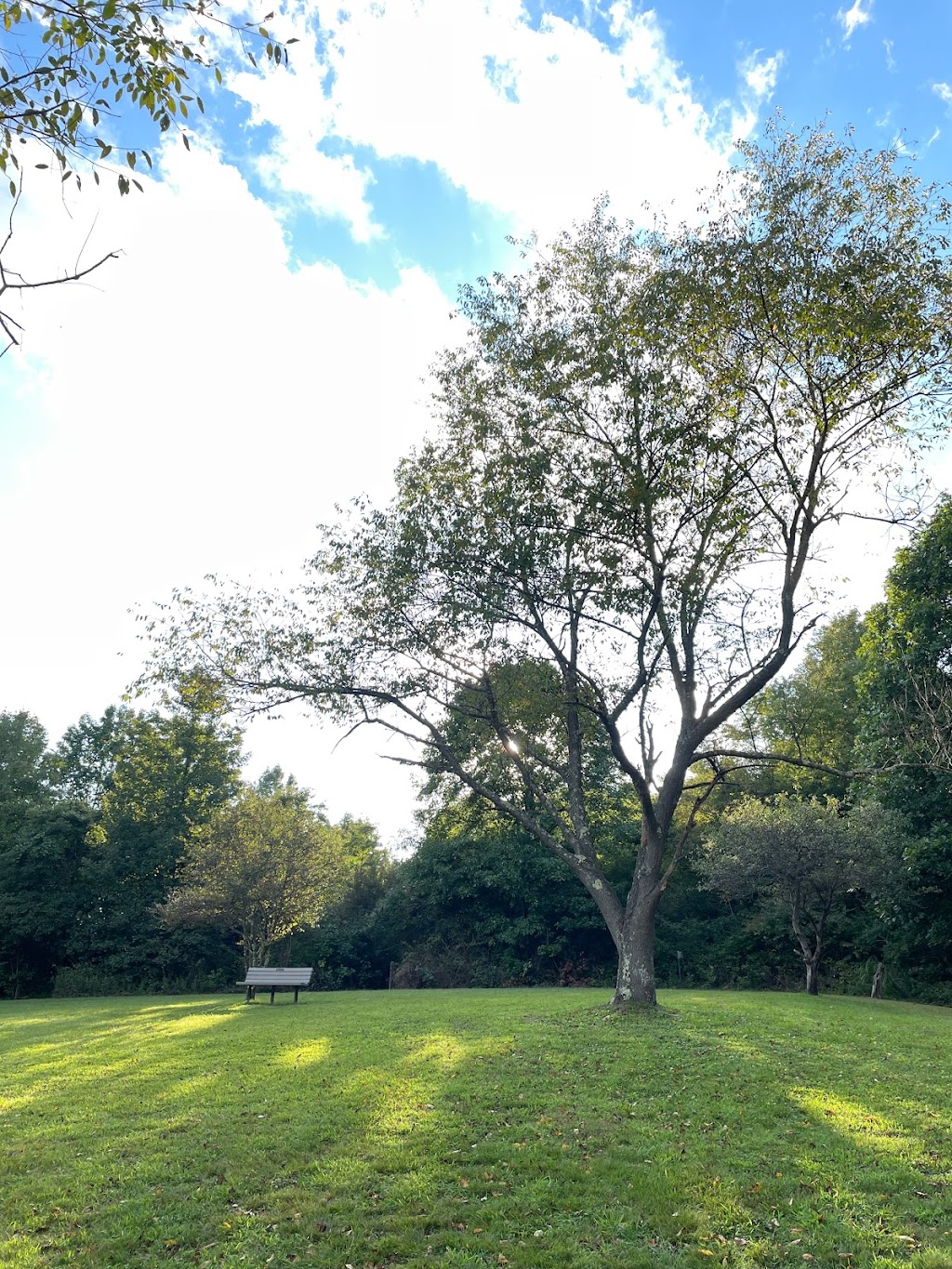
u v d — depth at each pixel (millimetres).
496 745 19906
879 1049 12766
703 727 16719
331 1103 9445
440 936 41094
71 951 40125
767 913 32656
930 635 22781
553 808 18531
